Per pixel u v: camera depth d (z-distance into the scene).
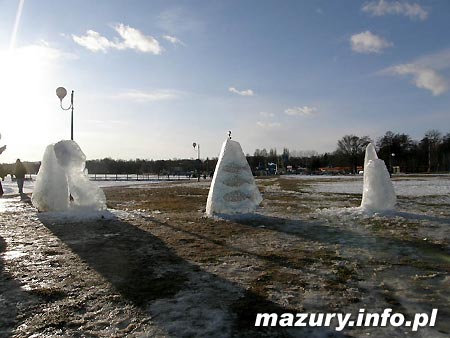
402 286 6.39
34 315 5.27
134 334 4.74
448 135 97.81
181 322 5.05
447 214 13.74
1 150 11.88
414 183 37.28
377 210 13.75
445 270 7.24
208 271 7.15
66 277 6.80
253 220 12.68
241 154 14.16
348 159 103.44
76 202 14.11
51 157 14.08
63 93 17.27
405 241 9.56
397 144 100.75
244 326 4.96
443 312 5.39
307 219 12.91
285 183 41.44
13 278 6.72
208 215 13.77
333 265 7.57
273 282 6.57
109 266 7.44
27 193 25.86
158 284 6.45
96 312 5.36
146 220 12.80
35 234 10.41
